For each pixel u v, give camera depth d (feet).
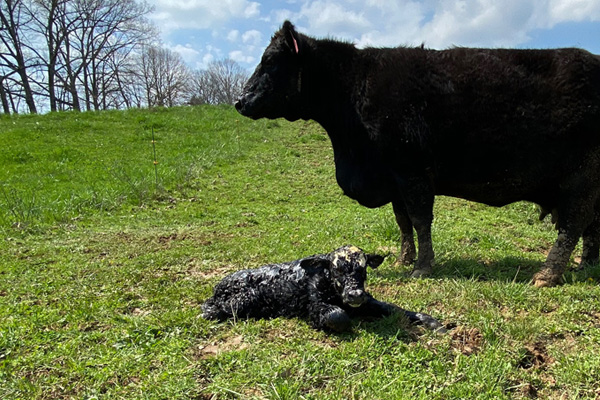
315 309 14.02
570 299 16.40
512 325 13.94
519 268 20.21
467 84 18.42
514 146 18.34
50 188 40.73
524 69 18.21
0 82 135.23
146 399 10.87
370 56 20.26
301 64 20.57
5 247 25.32
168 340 13.89
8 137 59.98
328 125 21.31
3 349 13.48
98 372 12.02
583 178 18.07
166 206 36.27
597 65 17.79
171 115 76.23
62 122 68.74
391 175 19.94
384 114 19.07
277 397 10.69
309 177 46.44
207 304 15.92
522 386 11.35
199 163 49.06
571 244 18.29
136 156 53.01
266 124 70.64
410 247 21.74
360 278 13.64
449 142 18.92
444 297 16.52
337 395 10.93
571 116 17.62
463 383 11.23
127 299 17.61
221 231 29.30
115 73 163.43
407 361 12.14
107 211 34.40
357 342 13.19
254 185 43.29
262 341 13.55
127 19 153.38
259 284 15.35
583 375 11.70
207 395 11.14
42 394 11.35
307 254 22.93
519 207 36.99
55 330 14.83
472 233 27.66
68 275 20.45
